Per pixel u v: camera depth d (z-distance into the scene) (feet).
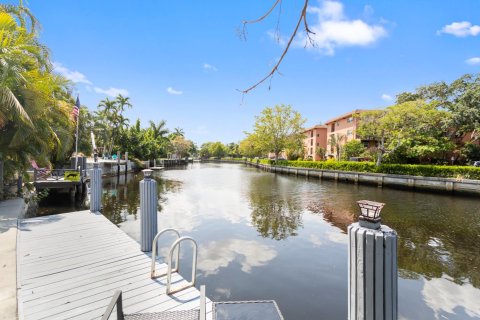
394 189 69.82
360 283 5.92
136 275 13.35
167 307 10.80
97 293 11.65
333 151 130.52
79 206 39.91
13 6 34.17
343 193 61.46
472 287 17.98
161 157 175.01
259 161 188.14
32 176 45.55
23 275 13.12
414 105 73.56
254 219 35.14
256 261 21.11
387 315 5.71
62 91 45.44
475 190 56.59
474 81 83.25
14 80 25.79
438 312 15.12
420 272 20.26
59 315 10.02
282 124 142.10
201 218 35.32
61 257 15.40
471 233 30.25
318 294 16.38
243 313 8.66
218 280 17.85
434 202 50.57
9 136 29.37
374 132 82.07
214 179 95.30
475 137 79.41
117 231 20.40
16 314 10.02
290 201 49.67
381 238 5.66
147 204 16.31
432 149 74.28
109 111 114.42
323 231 29.71
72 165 62.95
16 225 21.45
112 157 119.55
